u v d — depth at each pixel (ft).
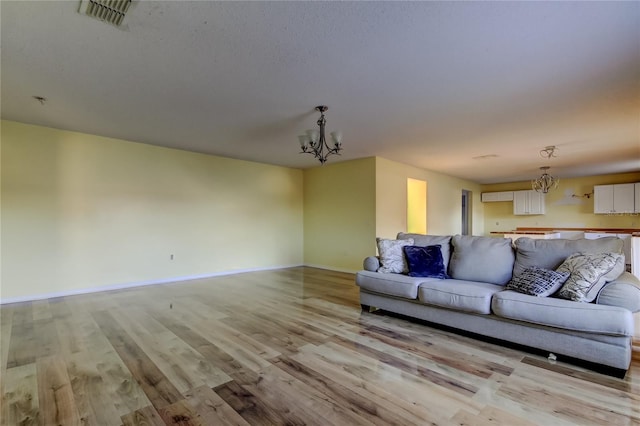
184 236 17.76
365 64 7.93
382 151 17.49
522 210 29.30
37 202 13.37
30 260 13.21
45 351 8.23
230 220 19.77
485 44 7.01
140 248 16.17
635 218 24.49
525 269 9.45
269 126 13.10
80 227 14.40
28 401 6.01
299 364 7.57
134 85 9.21
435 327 10.12
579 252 8.87
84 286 14.49
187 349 8.40
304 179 24.02
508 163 20.90
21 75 8.60
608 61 7.72
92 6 5.81
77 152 14.32
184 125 13.05
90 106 10.93
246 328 9.98
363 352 8.25
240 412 5.72
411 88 9.32
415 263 11.24
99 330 9.76
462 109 11.00
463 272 10.66
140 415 5.62
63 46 7.16
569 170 23.57
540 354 8.10
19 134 12.96
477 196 31.48
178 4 5.71
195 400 6.09
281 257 22.52
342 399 6.13
